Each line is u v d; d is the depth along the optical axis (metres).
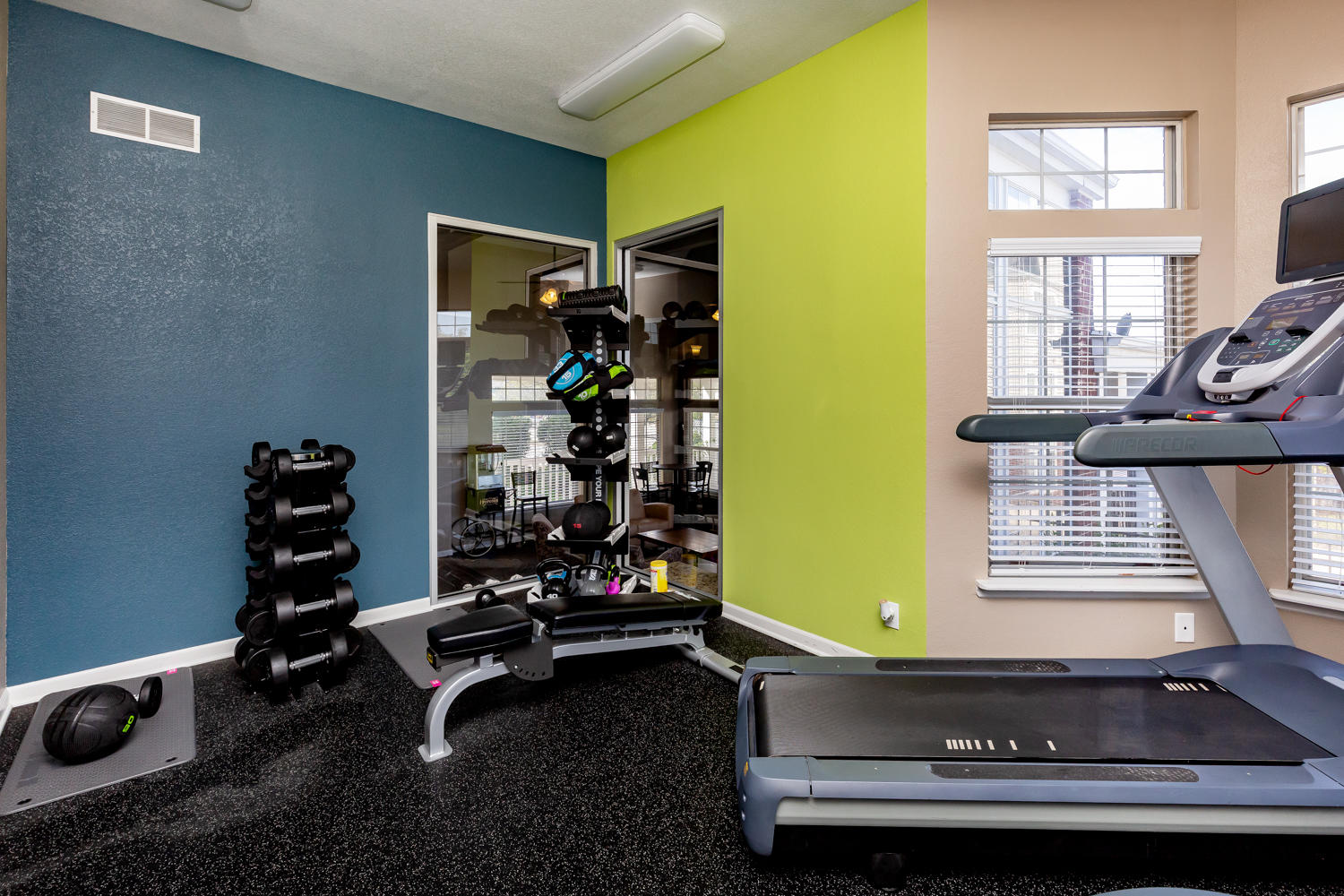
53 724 1.95
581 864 1.55
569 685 2.56
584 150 3.91
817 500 2.83
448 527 3.54
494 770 1.95
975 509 2.39
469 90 3.13
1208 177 2.26
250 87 2.82
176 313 2.67
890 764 1.48
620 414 3.26
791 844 1.47
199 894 1.45
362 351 3.18
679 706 2.38
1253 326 1.72
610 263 4.07
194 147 2.69
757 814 1.47
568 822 1.71
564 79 3.02
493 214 3.59
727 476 3.30
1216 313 2.27
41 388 2.40
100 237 2.50
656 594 2.70
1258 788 1.36
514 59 2.84
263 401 2.90
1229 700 1.70
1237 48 2.24
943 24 2.36
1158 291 2.35
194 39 2.63
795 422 2.93
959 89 2.35
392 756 2.03
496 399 3.70
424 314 3.37
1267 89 2.19
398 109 3.24
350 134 3.10
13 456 2.36
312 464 2.44
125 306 2.56
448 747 2.07
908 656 2.50
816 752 1.54
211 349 2.76
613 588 3.21
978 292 2.36
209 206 2.73
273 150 2.89
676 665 2.76
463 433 3.58
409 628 3.17
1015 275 2.42
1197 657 1.92
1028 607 2.38
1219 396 1.72
